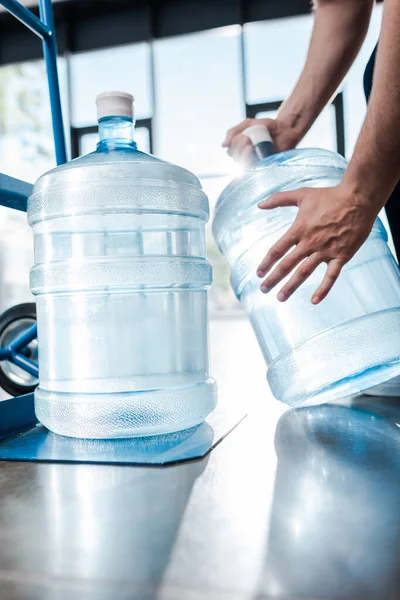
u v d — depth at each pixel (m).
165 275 0.98
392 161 0.81
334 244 0.85
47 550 0.48
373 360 0.99
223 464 0.74
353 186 0.82
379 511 0.54
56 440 0.92
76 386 0.97
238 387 1.58
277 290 1.12
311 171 1.23
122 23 7.16
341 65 1.39
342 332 1.00
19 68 7.54
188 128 7.26
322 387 1.03
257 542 0.48
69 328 0.98
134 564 0.45
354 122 6.31
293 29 6.90
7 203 1.03
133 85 7.25
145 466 0.75
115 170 1.10
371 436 0.86
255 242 1.21
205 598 0.39
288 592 0.39
